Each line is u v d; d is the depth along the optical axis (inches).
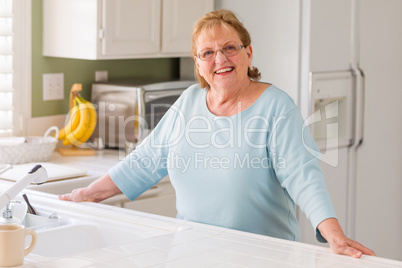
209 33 76.5
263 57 136.2
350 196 139.9
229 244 62.2
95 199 84.9
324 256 58.9
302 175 71.2
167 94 132.3
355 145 138.6
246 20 138.7
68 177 105.4
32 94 129.5
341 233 63.0
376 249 148.3
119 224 72.8
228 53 76.2
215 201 76.9
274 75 134.6
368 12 138.6
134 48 129.5
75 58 132.7
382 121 145.2
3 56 124.9
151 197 116.3
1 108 123.5
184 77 155.4
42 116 132.0
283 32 132.0
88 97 140.0
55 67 133.4
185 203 80.0
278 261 56.7
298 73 130.0
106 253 59.1
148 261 56.4
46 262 56.4
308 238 131.4
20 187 68.7
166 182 118.8
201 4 141.8
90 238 73.5
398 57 147.7
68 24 126.4
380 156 146.2
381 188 147.6
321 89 131.0
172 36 136.9
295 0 129.3
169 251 59.7
